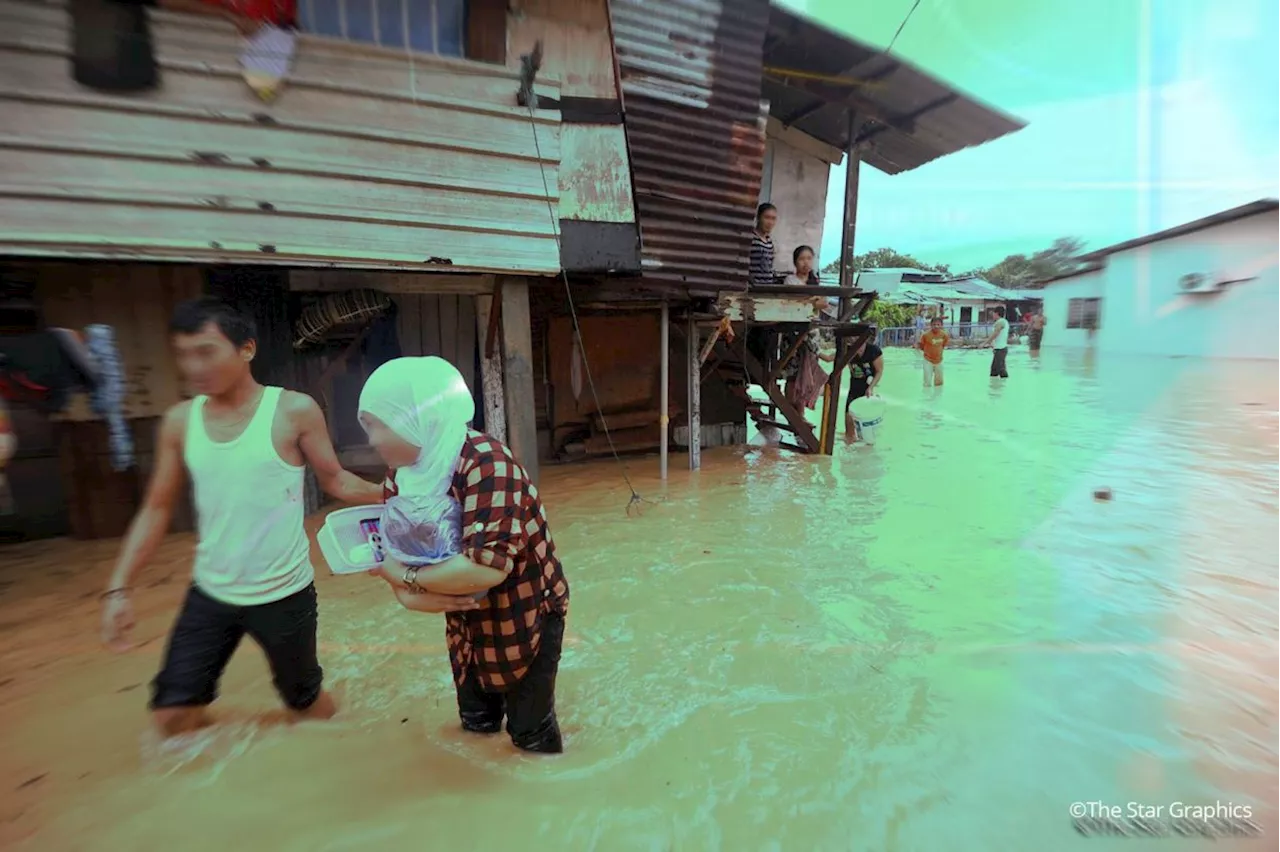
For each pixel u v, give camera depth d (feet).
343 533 7.21
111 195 13.19
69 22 12.64
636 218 18.53
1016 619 12.37
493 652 7.20
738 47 21.07
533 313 25.81
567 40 17.13
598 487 23.18
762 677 10.25
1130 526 18.16
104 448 16.28
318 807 7.24
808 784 7.73
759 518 19.25
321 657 10.84
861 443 31.68
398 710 9.19
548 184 17.28
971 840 6.86
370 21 14.80
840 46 23.65
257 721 8.79
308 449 7.88
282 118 14.26
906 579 14.44
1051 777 7.88
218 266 14.98
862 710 9.30
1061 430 33.99
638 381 28.96
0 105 12.39
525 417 18.16
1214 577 14.40
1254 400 40.70
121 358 15.93
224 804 7.27
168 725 7.91
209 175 13.84
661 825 7.04
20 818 7.08
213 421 7.45
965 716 9.17
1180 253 33.01
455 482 6.57
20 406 15.66
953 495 21.77
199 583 7.79
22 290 15.15
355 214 15.12
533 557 7.06
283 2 13.85
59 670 10.52
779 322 25.36
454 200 16.16
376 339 22.85
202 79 13.58
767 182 33.55
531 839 6.82
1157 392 42.14
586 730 8.77
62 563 15.24
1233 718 9.11
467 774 7.78
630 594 13.61
